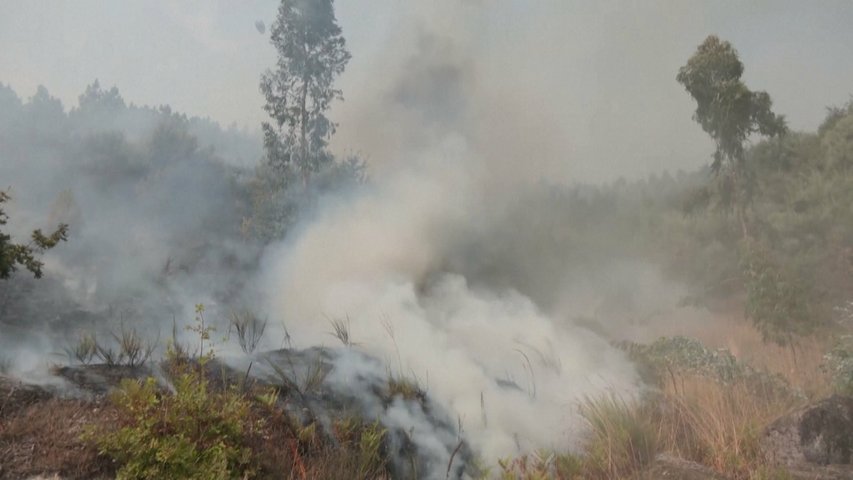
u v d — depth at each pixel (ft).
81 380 15.96
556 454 15.76
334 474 14.14
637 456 15.98
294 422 15.51
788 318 35.32
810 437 15.52
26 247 17.85
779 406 19.83
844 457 15.30
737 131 51.85
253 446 14.05
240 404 14.71
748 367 23.62
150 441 12.50
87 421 13.73
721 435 16.10
